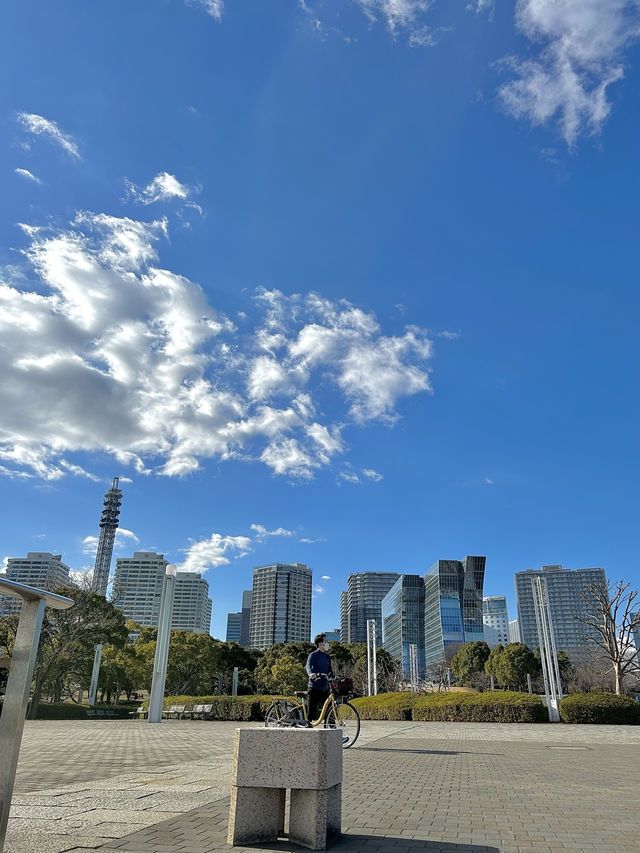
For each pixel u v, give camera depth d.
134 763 9.12
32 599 3.37
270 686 56.03
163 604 23.47
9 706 3.18
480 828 4.78
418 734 15.59
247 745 4.44
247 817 4.32
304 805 4.31
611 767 8.86
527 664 61.59
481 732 16.39
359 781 7.43
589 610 43.69
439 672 78.25
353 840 4.41
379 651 66.12
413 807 5.70
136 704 51.78
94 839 4.24
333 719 10.11
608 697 20.86
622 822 4.98
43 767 8.61
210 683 54.72
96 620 34.91
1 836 3.02
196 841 4.27
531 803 5.91
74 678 42.91
